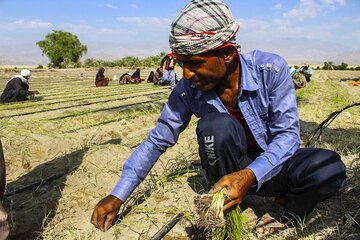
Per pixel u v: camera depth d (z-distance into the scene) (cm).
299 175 238
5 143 491
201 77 206
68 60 6800
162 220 282
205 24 192
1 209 209
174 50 199
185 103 250
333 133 594
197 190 324
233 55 207
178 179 348
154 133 255
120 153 446
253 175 207
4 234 211
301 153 243
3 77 2852
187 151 501
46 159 484
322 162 233
